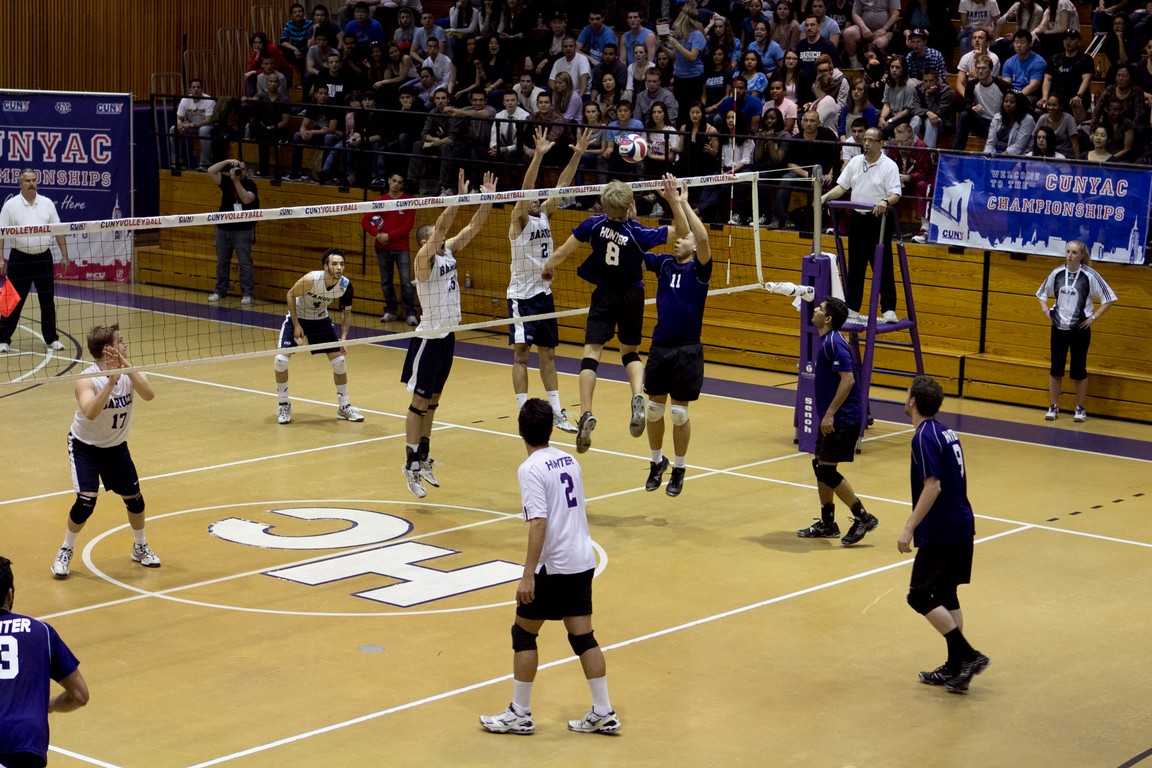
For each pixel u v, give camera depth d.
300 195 23.36
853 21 21.66
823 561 11.48
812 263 14.56
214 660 9.20
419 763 7.64
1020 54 19.45
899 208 18.94
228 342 20.42
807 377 14.94
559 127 20.62
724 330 19.64
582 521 7.98
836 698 8.69
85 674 8.93
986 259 17.84
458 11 24.39
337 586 10.72
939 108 19.30
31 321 21.83
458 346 20.64
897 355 18.33
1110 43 20.11
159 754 7.71
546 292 14.44
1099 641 9.79
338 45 25.20
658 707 8.49
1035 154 17.58
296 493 13.28
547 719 8.30
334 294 15.59
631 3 23.20
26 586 10.62
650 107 20.77
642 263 12.45
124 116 23.41
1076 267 16.34
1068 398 17.20
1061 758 7.84
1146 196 16.38
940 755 7.85
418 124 22.36
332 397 17.39
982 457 15.03
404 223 21.44
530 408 7.94
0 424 15.80
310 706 8.44
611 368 19.47
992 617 10.26
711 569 11.24
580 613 7.97
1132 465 14.74
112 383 10.41
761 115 19.66
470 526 12.35
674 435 12.49
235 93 27.72
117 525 12.23
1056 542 12.09
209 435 15.39
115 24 26.38
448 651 9.39
